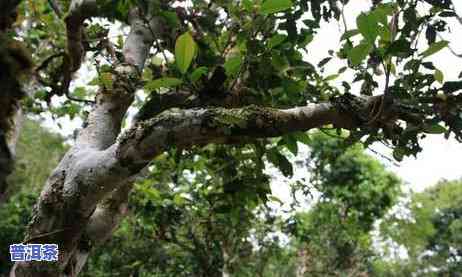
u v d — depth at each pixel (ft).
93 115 10.52
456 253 55.88
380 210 34.24
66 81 12.82
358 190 33.30
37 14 15.57
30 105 16.99
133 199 21.22
